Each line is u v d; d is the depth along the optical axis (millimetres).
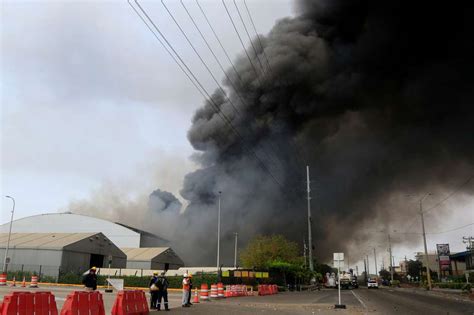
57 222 92250
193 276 39812
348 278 68625
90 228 90250
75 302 11656
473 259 89000
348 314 18719
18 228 94125
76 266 57531
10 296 9875
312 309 21281
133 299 15039
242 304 23906
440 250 93562
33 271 53719
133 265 72062
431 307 23453
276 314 17969
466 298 34031
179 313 16984
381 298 33656
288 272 52156
